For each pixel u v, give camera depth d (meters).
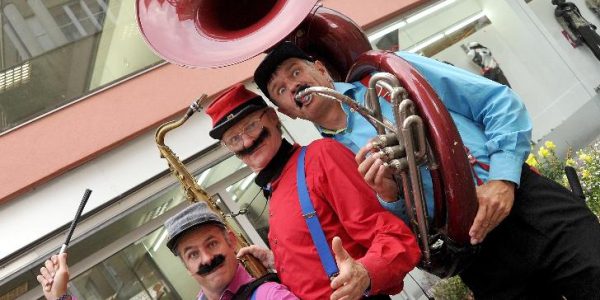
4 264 5.11
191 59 2.16
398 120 1.86
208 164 5.65
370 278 1.80
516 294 2.10
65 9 6.08
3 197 5.30
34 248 5.23
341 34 2.43
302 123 5.94
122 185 5.54
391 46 7.20
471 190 1.85
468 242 1.97
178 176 2.74
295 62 2.16
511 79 7.74
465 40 7.66
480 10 7.81
